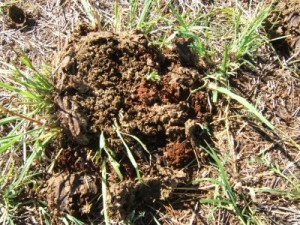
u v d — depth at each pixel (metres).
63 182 0.48
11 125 0.52
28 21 0.59
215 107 0.52
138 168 0.49
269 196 0.49
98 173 0.49
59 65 0.51
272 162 0.50
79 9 0.59
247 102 0.50
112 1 0.59
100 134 0.49
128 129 0.49
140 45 0.52
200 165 0.50
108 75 0.51
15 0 0.60
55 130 0.49
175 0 0.59
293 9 0.56
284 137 0.51
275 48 0.57
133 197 0.48
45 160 0.50
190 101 0.52
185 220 0.48
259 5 0.58
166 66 0.53
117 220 0.48
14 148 0.51
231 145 0.50
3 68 0.55
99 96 0.50
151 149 0.50
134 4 0.56
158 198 0.48
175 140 0.50
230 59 0.54
